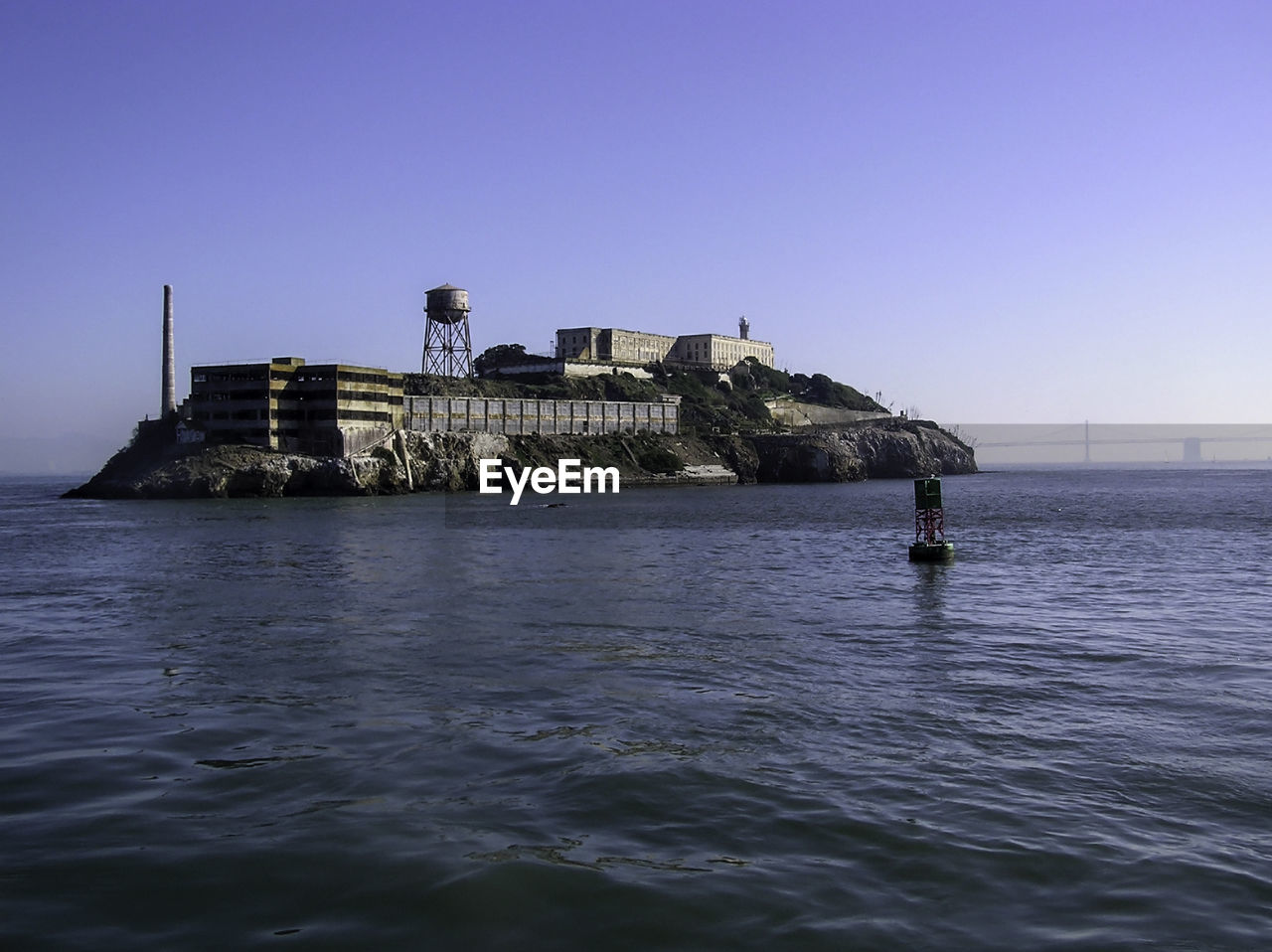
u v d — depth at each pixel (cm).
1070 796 1781
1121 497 17162
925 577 5325
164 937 1267
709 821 1658
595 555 6788
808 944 1249
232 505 15450
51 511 13912
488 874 1441
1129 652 3162
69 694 2583
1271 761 1981
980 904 1358
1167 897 1377
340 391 18975
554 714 2358
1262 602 4294
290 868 1469
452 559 6419
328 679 2758
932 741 2128
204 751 2055
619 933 1277
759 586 4922
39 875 1443
